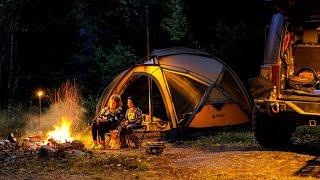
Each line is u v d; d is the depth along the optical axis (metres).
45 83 17.88
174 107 11.17
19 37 18.05
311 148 9.70
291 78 8.87
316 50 8.82
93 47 18.53
